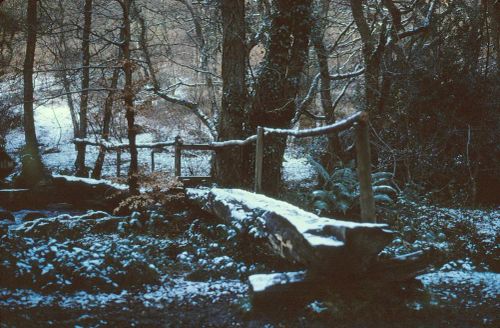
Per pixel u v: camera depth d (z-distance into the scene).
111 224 9.09
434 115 14.43
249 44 13.38
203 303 5.19
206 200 8.53
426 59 14.81
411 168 14.23
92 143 13.21
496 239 8.67
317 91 15.41
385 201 9.99
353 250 4.61
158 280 5.92
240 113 12.60
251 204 6.85
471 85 13.91
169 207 9.83
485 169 14.09
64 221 8.92
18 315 4.48
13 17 16.45
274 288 4.80
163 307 5.04
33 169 13.38
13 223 9.73
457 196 13.24
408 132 14.23
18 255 5.75
